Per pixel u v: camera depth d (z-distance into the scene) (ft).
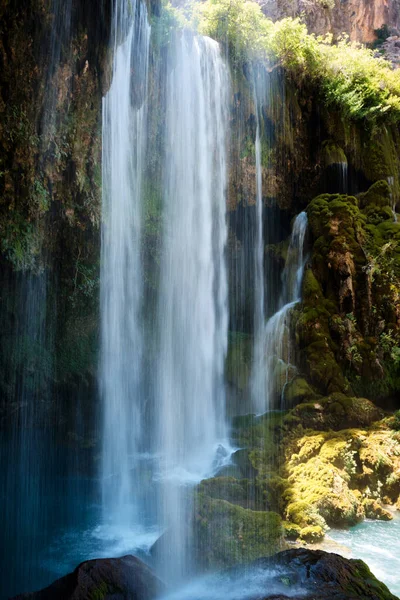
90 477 35.01
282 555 19.74
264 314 48.42
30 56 25.50
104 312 38.09
